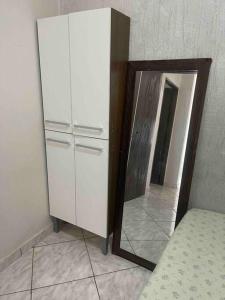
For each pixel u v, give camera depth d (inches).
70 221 77.2
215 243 48.5
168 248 46.2
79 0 69.8
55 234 83.5
